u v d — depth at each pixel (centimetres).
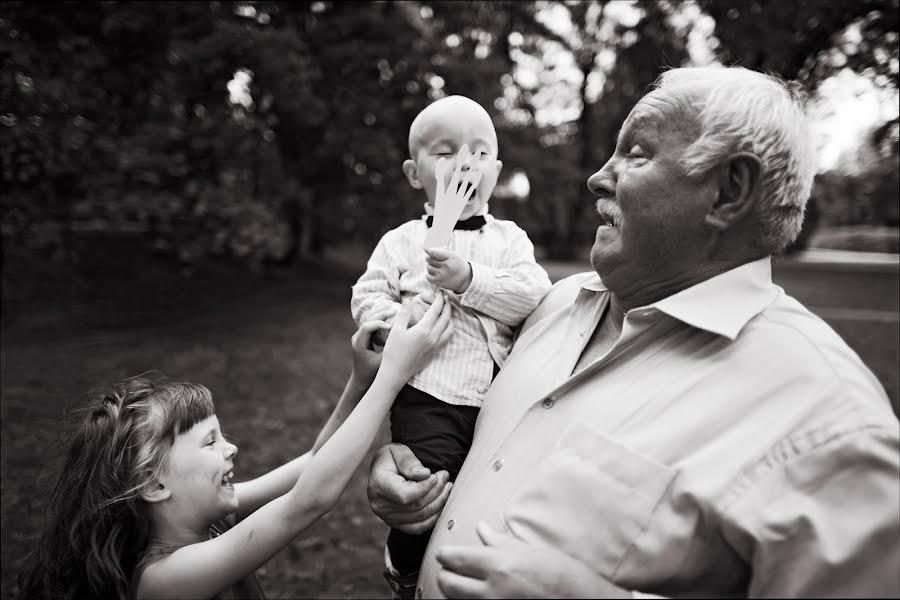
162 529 148
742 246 127
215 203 932
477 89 1313
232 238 926
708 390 118
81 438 154
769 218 124
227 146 1019
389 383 147
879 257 3006
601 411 126
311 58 1131
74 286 1163
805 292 1259
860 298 1148
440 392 156
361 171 1290
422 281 167
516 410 143
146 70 903
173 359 865
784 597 102
